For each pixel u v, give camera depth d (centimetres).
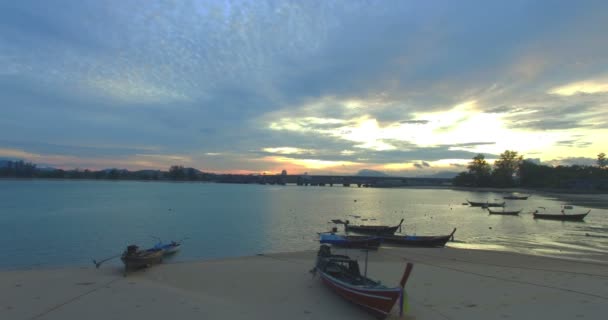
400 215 8212
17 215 7019
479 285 2445
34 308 1952
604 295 2217
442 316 1872
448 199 15338
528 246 4275
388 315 1856
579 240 4712
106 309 1945
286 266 2998
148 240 4647
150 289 2302
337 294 2203
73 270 2881
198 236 4988
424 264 3155
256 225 6100
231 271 2809
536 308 1989
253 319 1838
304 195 17350
